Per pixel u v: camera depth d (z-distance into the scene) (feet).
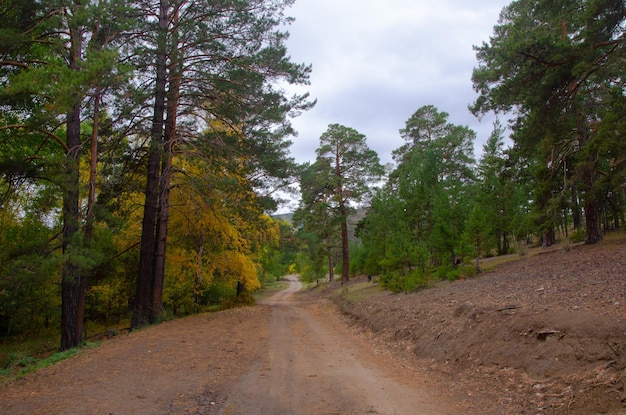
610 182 53.98
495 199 90.22
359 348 39.19
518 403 19.21
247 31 59.47
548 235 86.84
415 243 78.64
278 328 52.65
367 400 21.71
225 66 60.34
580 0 54.19
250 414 19.58
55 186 45.42
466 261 67.15
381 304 57.98
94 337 57.67
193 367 29.01
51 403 20.29
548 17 56.54
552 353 21.57
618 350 18.94
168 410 19.77
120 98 49.98
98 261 41.47
